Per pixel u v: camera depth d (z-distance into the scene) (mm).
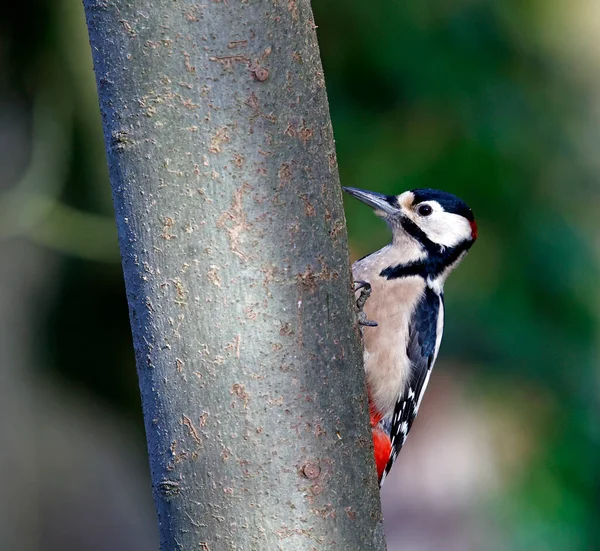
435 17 12094
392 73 11836
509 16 12500
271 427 3781
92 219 11672
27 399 12648
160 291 3771
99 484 14203
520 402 12883
